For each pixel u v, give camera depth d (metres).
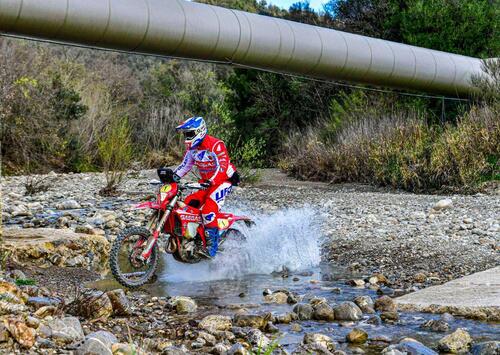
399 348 4.37
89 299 5.23
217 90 34.12
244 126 28.88
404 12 23.81
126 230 6.72
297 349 4.47
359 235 9.36
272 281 7.12
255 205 13.78
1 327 3.96
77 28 13.82
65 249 7.61
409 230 9.66
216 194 7.61
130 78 35.91
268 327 5.08
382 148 18.30
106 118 26.91
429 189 16.30
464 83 20.91
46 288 6.31
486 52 22.39
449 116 21.94
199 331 4.89
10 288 5.12
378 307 5.75
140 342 4.59
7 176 22.14
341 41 18.50
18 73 24.72
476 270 7.28
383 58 19.30
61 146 24.75
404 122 19.66
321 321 5.39
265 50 16.94
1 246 6.94
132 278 6.93
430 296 5.91
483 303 5.47
